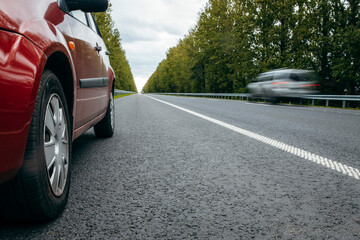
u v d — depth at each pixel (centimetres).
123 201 198
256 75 3189
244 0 3017
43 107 158
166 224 165
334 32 2581
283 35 2730
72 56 226
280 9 2714
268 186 230
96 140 443
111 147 388
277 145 401
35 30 155
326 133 514
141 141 434
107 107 438
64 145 194
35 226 159
